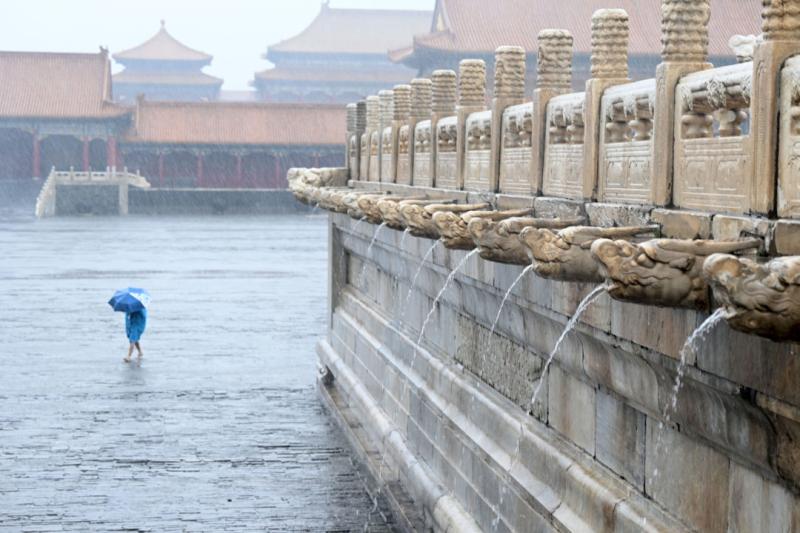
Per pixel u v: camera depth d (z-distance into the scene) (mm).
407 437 34656
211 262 124938
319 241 160250
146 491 36188
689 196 17781
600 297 18969
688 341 14797
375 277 43531
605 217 20391
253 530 32375
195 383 54438
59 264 120688
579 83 172750
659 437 18266
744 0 168375
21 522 33000
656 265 14539
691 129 17844
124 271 113562
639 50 164750
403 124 40500
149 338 69125
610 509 19375
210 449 41500
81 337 69125
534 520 22703
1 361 60406
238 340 68562
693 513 17156
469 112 31391
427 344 33938
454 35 198375
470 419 28234
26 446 41844
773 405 13922
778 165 15086
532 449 23422
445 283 29844
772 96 15070
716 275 12031
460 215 22781
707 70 17391
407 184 38719
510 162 27094
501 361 26594
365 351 42594
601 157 21312
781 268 11797
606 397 20344
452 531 27219
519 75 27875
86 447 41750
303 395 51812
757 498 15398
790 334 12102
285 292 95688
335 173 52438
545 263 17047
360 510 34219
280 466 39156
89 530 32375
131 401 50125
